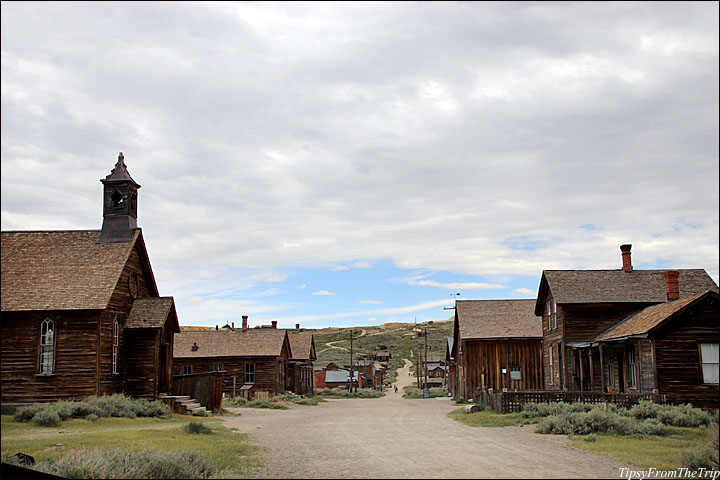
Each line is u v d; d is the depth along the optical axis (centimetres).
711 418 2195
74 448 1739
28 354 3038
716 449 1458
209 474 1386
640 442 1841
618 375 3394
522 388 5125
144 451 1448
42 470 1344
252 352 5919
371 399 7019
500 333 5212
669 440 1880
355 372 10288
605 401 2675
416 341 17262
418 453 1684
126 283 3416
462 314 5509
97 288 3147
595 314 3753
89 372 3025
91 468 1302
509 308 5581
